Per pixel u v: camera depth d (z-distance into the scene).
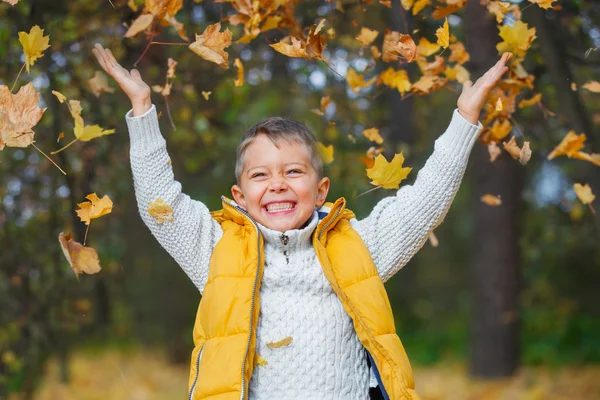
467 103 2.56
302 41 2.81
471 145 2.57
